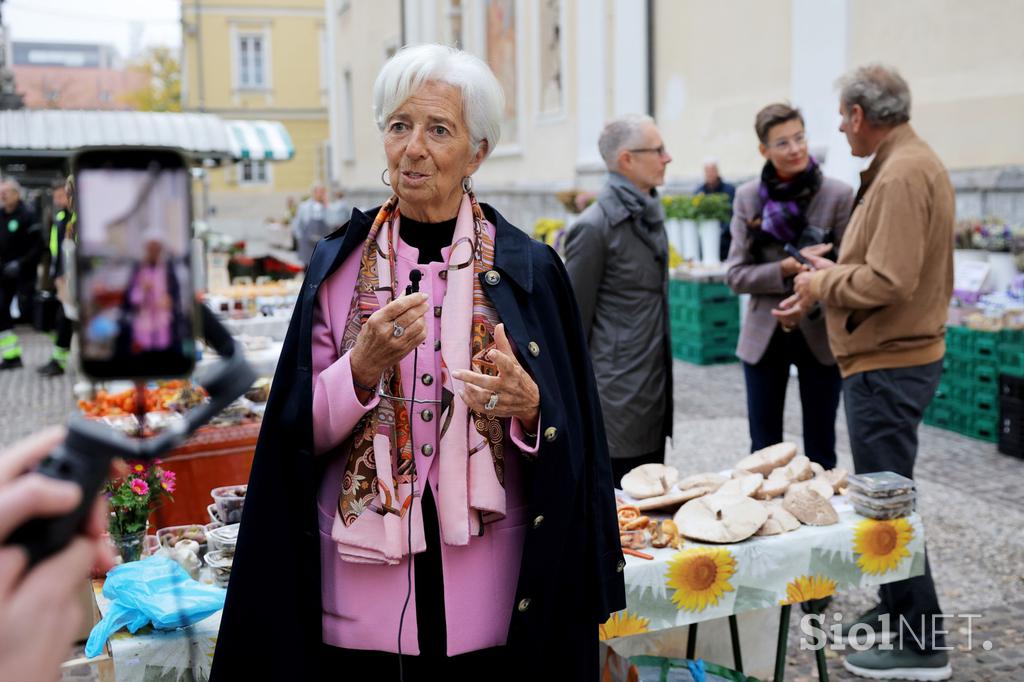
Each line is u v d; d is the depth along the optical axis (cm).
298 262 1789
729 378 895
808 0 902
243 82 4153
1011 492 540
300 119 4206
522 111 1698
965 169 751
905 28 802
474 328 183
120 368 66
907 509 298
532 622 179
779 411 445
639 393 385
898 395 336
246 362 74
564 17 1503
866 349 339
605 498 199
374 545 175
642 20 1246
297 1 4141
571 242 384
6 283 1087
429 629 181
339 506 179
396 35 2467
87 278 65
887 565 293
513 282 187
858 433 346
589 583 193
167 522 409
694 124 1160
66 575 59
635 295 385
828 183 431
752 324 441
